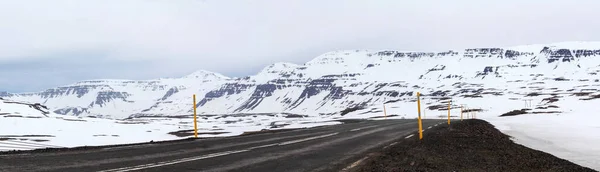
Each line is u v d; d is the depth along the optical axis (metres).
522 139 31.66
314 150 17.88
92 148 16.19
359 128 38.72
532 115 90.31
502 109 136.75
